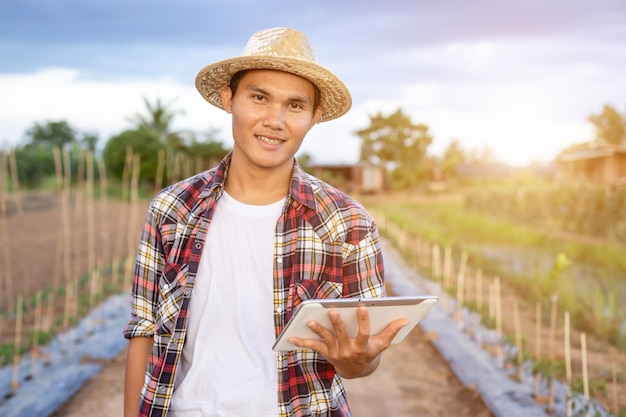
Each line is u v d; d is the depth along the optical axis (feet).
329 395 5.96
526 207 68.49
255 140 5.99
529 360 20.11
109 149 110.22
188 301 5.97
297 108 6.08
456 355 21.43
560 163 96.37
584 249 43.68
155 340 6.05
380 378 19.66
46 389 17.46
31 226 58.75
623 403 17.35
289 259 6.01
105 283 33.78
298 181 6.13
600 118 133.69
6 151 27.76
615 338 24.18
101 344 21.80
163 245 6.21
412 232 64.75
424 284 36.22
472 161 256.11
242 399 5.77
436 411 16.93
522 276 35.47
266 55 5.71
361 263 6.10
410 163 199.31
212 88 6.66
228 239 6.10
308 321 5.23
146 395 5.95
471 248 49.21
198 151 136.46
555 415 16.22
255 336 5.97
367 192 172.65
